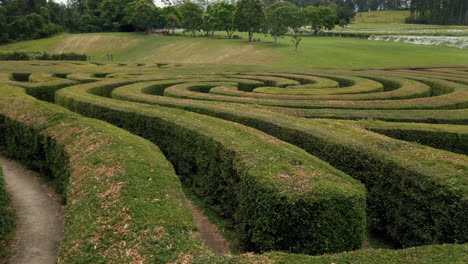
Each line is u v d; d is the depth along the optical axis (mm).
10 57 49406
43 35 91375
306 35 100562
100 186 8203
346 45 70375
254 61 58594
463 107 16625
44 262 8031
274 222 7137
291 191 7105
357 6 181000
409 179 8008
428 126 12117
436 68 34188
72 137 11523
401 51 60594
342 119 14031
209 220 9836
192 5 93438
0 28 84875
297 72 30078
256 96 18578
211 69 33250
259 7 77000
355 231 7141
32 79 24516
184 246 6016
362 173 9352
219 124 11953
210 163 10469
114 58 73062
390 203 8594
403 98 18766
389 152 9180
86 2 120438
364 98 18281
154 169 9031
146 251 5891
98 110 15398
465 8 108250
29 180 12641
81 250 6230
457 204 7008
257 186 7555
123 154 9797
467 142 11445
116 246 6152
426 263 5328
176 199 7680
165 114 13531
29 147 13320
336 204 6957
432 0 113750
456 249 5703
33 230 9367
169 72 30016
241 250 8406
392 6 170250
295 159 8781
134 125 14109
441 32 82750
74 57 53500
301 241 7059
